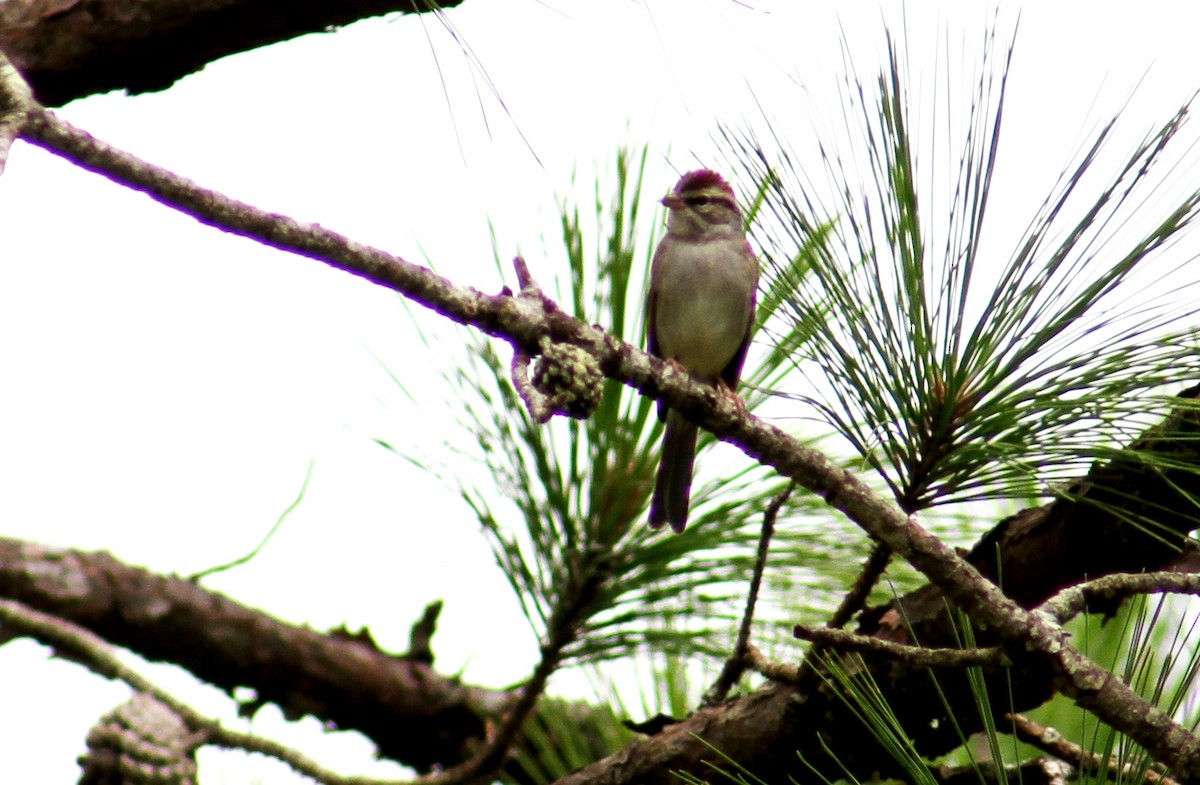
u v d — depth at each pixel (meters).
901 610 6.02
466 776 8.26
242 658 10.47
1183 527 6.41
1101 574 6.66
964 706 6.85
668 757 7.36
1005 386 5.76
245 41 7.56
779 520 7.85
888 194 5.70
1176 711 5.41
